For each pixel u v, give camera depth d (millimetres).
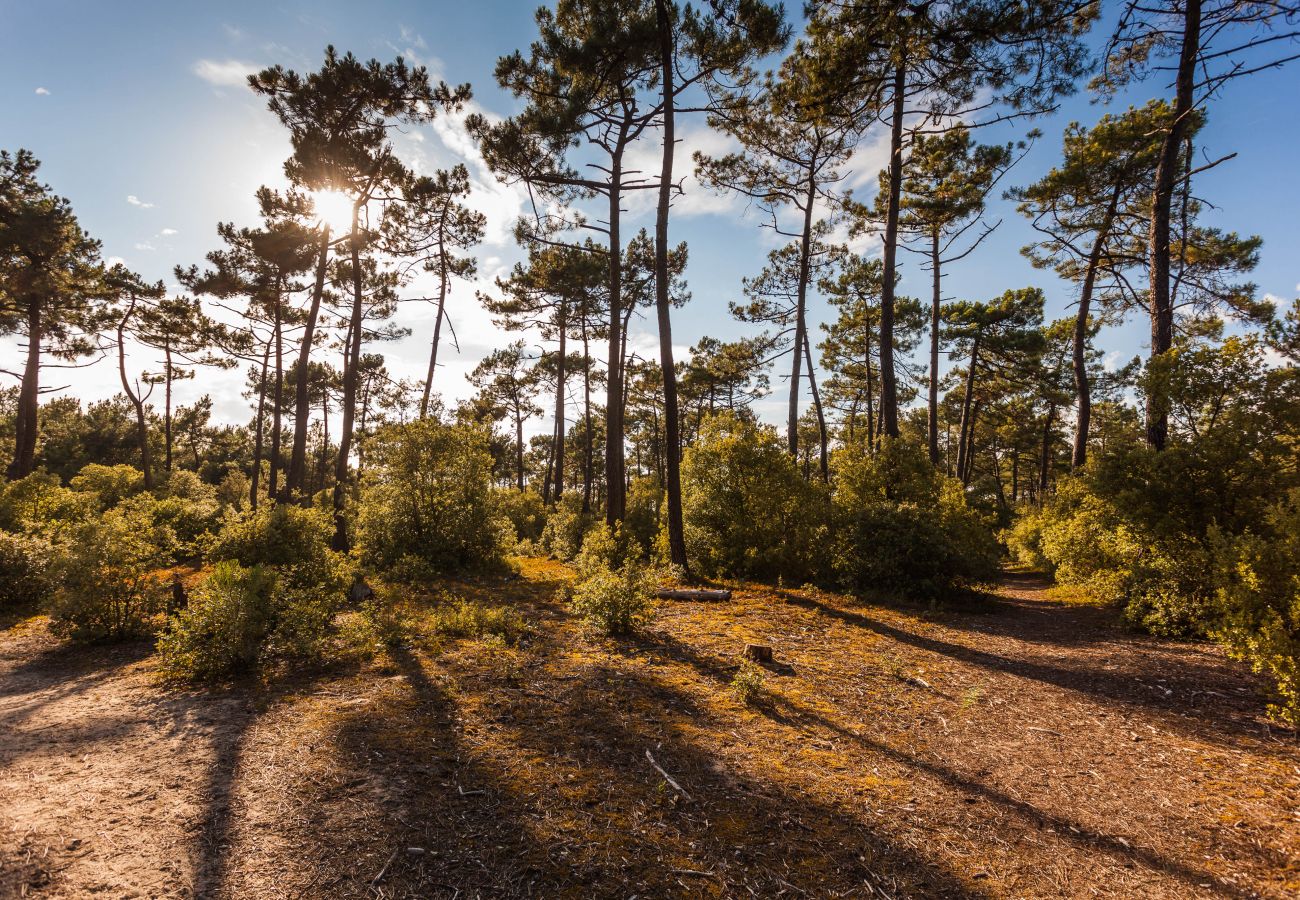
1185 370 8477
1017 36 10461
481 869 2820
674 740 4430
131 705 4875
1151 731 5000
